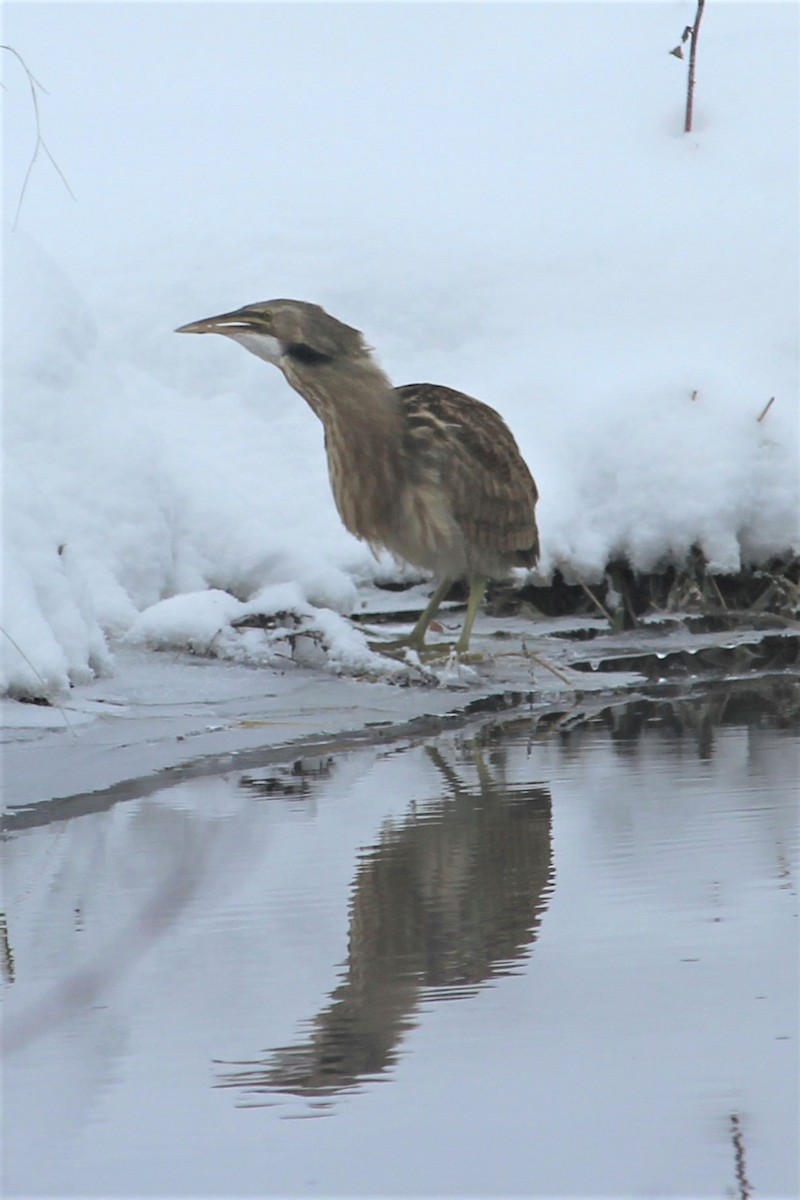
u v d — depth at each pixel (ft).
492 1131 15.44
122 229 65.21
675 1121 15.51
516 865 24.58
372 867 24.82
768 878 23.11
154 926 21.63
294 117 73.51
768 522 55.67
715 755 33.14
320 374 47.09
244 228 64.44
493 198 67.10
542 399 59.21
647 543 55.11
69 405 48.98
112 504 48.42
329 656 44.57
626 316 62.75
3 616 39.01
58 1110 16.28
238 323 47.29
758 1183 14.35
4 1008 18.86
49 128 73.87
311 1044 17.67
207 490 51.57
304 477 57.16
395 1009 18.54
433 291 63.21
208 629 45.65
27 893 24.13
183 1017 18.62
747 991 18.61
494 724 38.47
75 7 84.69
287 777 32.68
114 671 43.09
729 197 67.10
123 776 32.99
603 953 20.16
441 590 48.70
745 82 73.10
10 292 49.57
